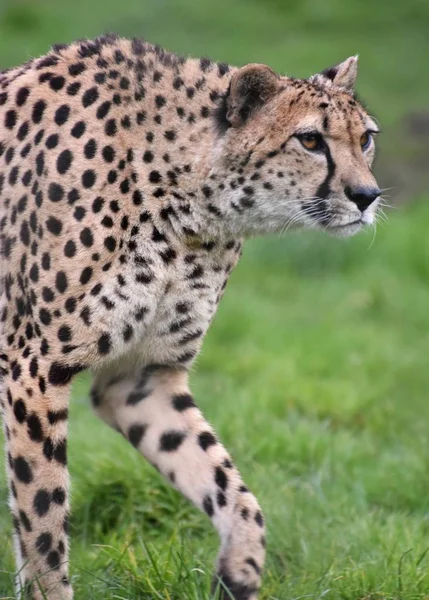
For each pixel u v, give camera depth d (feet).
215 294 49.98
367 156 50.93
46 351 47.16
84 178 46.93
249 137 47.88
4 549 52.60
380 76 179.52
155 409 50.88
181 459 50.14
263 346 93.86
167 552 53.42
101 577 50.88
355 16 212.64
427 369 89.45
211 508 49.11
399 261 114.11
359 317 102.42
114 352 48.01
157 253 47.73
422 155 149.48
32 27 192.85
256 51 185.68
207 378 86.12
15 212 48.39
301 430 72.33
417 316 102.22
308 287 109.40
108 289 46.96
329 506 62.28
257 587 47.26
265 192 48.44
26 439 47.16
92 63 48.96
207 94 48.62
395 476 67.87
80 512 60.18
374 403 82.07
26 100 49.29
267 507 59.88
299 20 209.15
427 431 76.89
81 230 46.60
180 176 47.67
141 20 201.46
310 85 49.34
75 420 72.90
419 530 59.11
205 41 191.93
